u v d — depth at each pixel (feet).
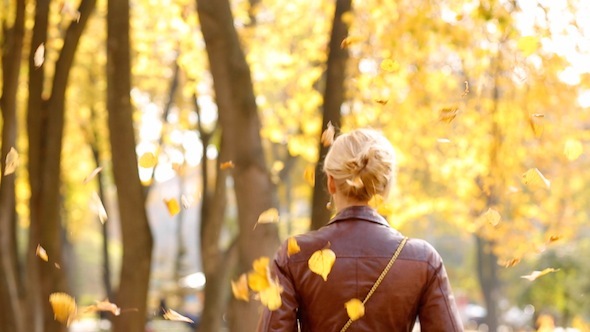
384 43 26.78
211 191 38.93
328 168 9.67
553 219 39.04
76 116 56.59
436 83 32.78
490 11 21.79
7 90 29.71
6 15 31.99
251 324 23.98
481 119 28.76
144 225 26.25
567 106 30.25
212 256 37.65
